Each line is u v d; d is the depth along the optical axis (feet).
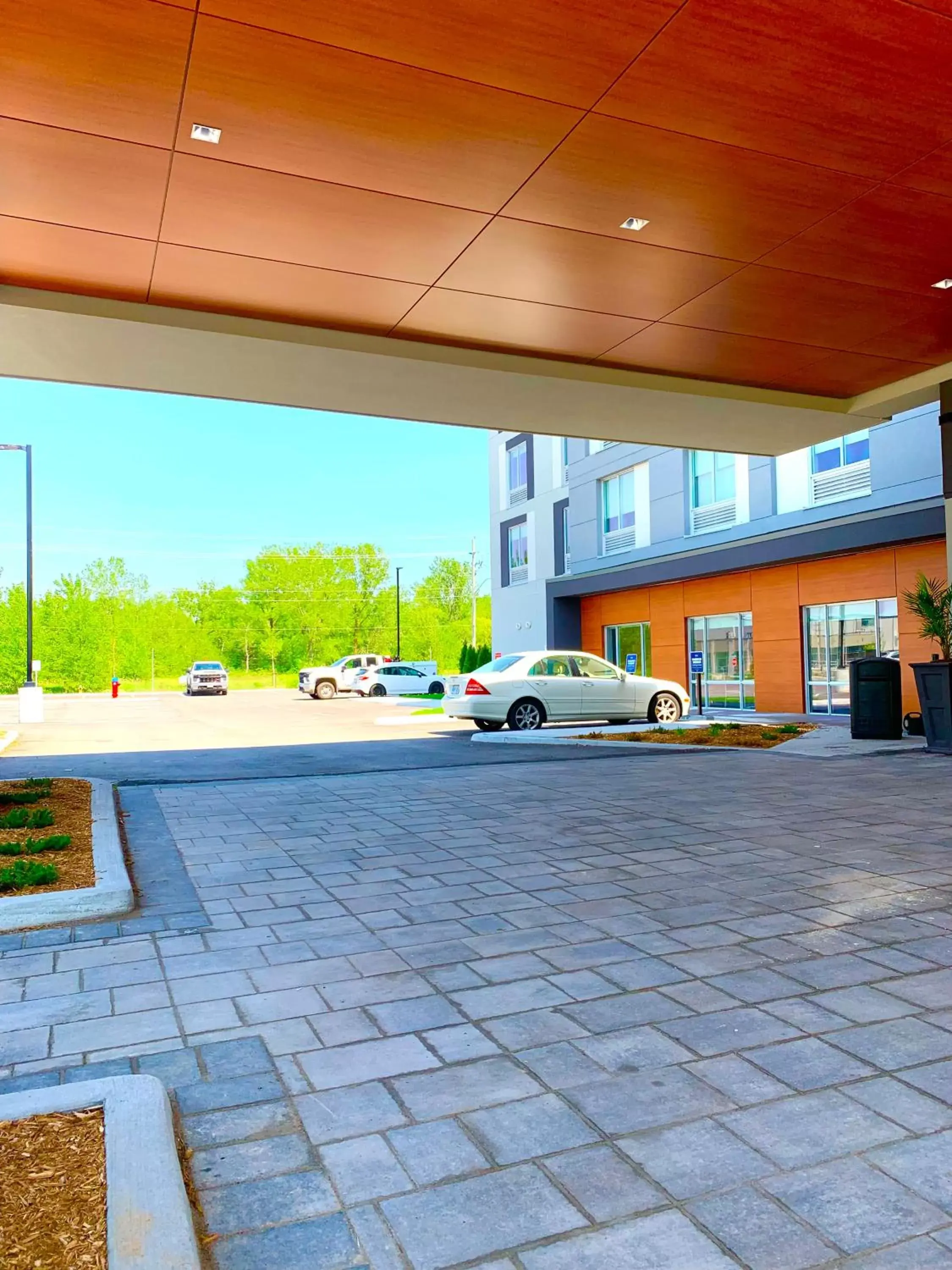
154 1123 8.50
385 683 127.24
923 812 26.58
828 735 47.62
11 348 32.32
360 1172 8.48
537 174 22.90
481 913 16.88
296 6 16.92
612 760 41.11
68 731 68.13
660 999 12.60
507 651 104.22
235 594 247.29
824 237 26.48
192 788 33.17
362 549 253.85
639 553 78.33
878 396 41.24
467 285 29.14
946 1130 9.13
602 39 17.98
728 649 70.33
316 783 34.24
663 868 20.24
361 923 16.26
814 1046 11.09
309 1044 11.24
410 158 22.11
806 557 59.36
